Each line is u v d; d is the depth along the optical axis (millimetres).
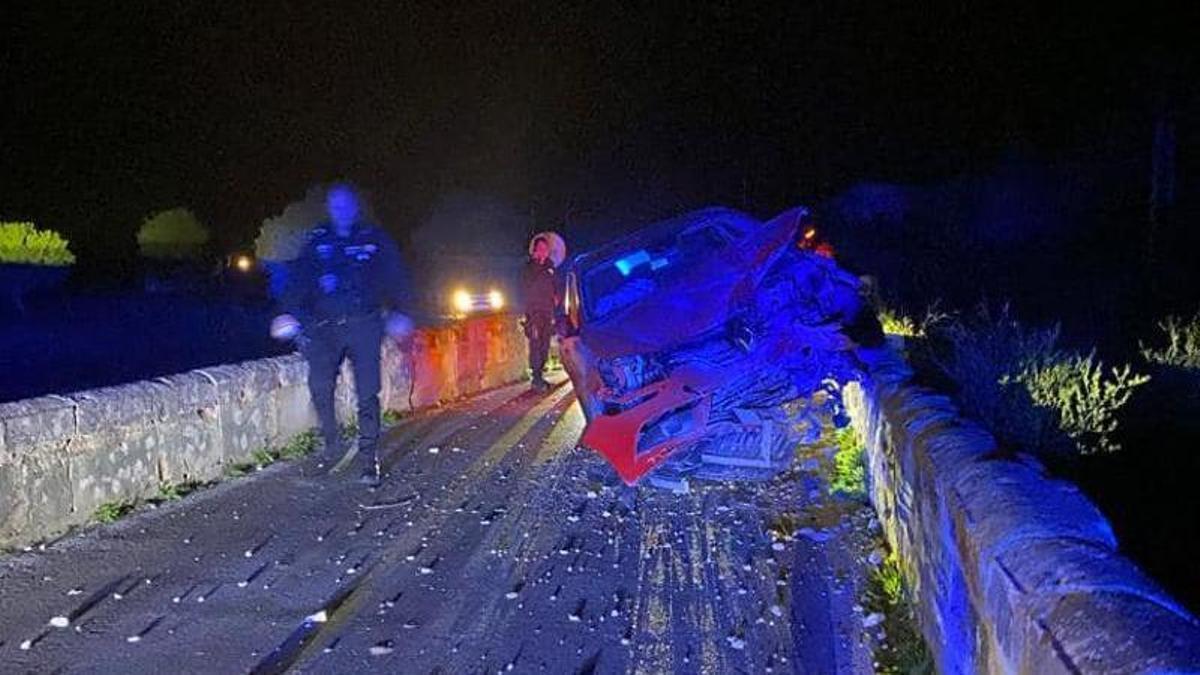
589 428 7973
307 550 6504
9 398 11203
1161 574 5754
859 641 5086
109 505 7145
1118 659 2430
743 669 4801
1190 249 17969
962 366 8039
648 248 9852
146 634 5113
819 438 9188
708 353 7941
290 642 5051
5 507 6254
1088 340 12922
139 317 20297
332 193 8297
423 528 7043
